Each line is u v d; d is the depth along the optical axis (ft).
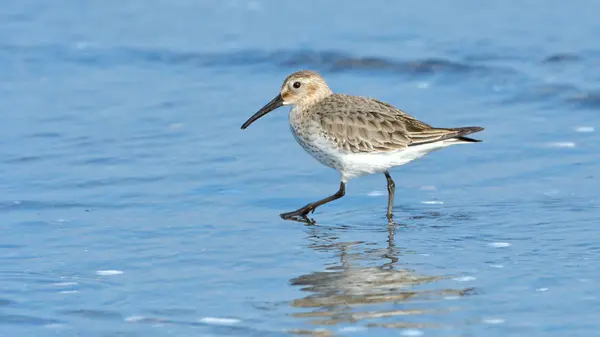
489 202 47.37
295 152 55.26
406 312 34.94
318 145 47.06
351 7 80.84
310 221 45.91
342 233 44.16
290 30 76.18
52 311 35.83
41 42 75.72
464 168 52.42
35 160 53.67
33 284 38.37
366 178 51.93
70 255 41.42
